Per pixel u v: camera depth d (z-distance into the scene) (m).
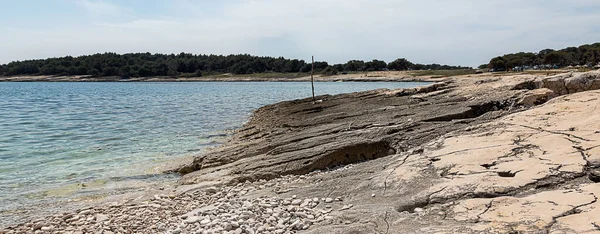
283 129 21.31
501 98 17.45
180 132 25.05
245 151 15.55
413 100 24.47
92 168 15.67
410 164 9.75
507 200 6.80
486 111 16.98
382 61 186.88
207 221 7.93
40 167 15.88
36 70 180.12
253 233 7.14
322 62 188.12
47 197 12.12
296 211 8.16
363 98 31.69
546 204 6.44
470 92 22.17
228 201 9.66
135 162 16.62
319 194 9.25
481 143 10.33
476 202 6.94
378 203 7.98
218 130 25.89
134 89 97.94
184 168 15.15
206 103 50.44
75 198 12.00
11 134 24.33
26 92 80.19
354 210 7.66
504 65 118.94
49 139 22.50
